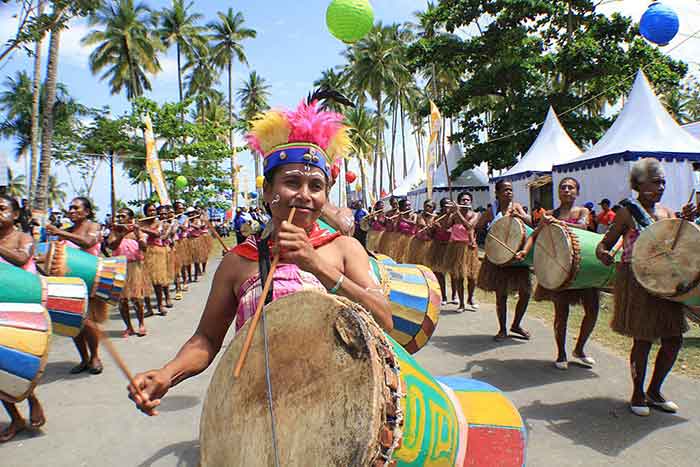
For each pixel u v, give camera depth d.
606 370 4.75
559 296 4.84
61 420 3.97
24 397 3.07
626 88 20.97
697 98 34.34
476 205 26.16
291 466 1.33
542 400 4.10
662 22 4.88
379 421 1.25
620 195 12.70
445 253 7.87
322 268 1.52
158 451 3.44
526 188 17.72
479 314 7.48
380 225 12.96
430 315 3.29
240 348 1.57
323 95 1.93
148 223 8.06
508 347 5.65
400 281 3.33
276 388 1.44
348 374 1.32
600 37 21.56
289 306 1.48
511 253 5.47
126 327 7.05
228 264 1.81
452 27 23.31
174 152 25.28
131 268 6.66
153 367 5.35
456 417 1.81
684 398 4.00
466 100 23.69
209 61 47.88
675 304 3.57
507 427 1.95
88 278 5.00
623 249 3.75
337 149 1.80
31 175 13.83
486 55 23.39
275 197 1.72
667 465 3.06
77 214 5.67
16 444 3.58
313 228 1.79
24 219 7.95
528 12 21.80
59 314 3.93
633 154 12.28
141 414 4.06
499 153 22.41
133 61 38.53
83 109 33.47
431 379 1.75
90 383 4.85
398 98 47.00
